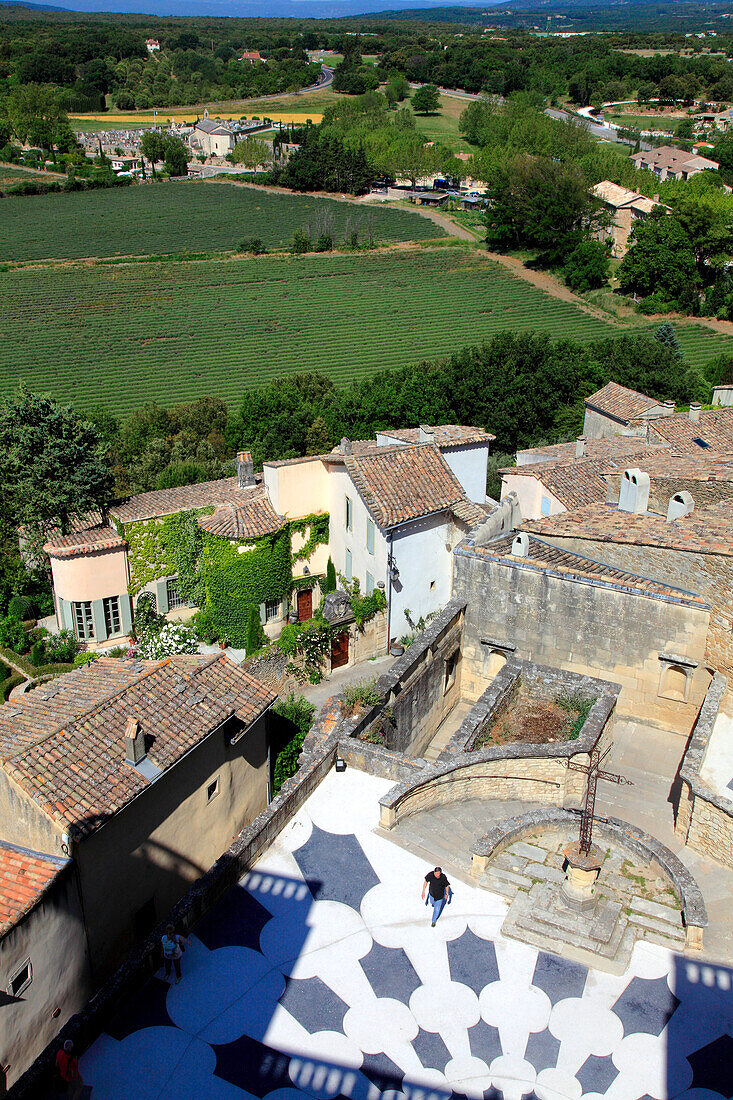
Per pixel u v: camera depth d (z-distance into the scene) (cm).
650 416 6800
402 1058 1891
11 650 5356
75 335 14038
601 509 3722
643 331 13638
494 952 2133
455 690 3641
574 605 3192
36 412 5516
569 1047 1903
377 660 4966
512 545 3359
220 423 9131
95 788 2548
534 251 17588
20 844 2602
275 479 5012
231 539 4969
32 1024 2366
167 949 2055
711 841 2452
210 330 14312
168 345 13675
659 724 3142
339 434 7769
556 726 3062
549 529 3444
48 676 5056
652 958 2097
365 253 18175
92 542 5059
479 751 2752
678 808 2616
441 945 2156
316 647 4747
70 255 18050
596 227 17300
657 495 3856
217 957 2133
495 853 2397
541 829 2494
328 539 5288
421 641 3259
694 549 2973
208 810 3036
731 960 2092
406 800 2555
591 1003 1995
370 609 4766
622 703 3192
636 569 3178
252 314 15025
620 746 3062
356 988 2052
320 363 12912
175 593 5403
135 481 7556
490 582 3372
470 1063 1880
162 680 3014
